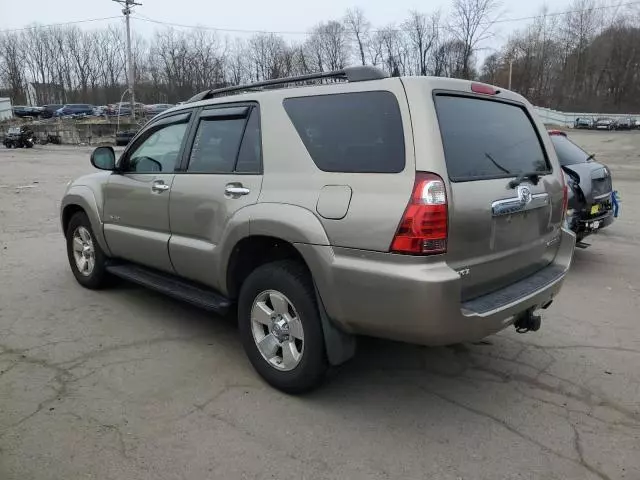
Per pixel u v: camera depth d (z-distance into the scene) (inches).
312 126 127.2
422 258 106.3
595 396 137.3
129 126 1834.4
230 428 120.3
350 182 115.8
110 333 171.5
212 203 145.2
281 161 130.6
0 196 505.0
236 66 3213.6
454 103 120.9
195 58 3164.4
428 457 111.5
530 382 144.4
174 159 164.2
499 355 160.6
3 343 162.9
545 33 3272.6
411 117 111.1
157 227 167.5
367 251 111.4
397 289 107.5
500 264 125.0
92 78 3550.7
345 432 119.8
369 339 171.2
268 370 137.0
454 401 134.1
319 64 3063.5
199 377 143.3
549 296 135.3
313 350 125.5
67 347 160.6
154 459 109.0
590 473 107.3
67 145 1770.4
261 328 139.7
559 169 153.8
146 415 124.6
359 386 140.9
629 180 691.4
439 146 109.3
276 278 129.6
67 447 112.1
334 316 119.9
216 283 148.8
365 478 104.7
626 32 3277.6
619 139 1614.2
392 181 110.0
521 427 123.1
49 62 3543.3
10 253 276.7
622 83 3304.6
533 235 136.6
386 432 120.1
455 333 110.8
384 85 117.0
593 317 192.7
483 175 120.6
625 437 119.6
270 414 126.3
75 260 218.5
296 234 121.6
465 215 111.7
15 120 2263.8
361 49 2942.9
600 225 257.4
